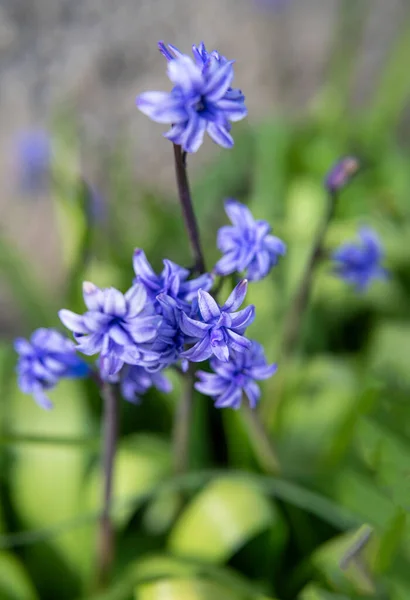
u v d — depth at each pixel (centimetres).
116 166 84
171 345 39
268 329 67
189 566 52
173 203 87
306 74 109
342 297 73
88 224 62
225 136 38
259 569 56
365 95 107
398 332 68
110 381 45
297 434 62
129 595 53
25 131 96
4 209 97
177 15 108
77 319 39
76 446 53
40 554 57
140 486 57
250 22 110
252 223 43
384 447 55
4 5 106
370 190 84
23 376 46
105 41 105
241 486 55
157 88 102
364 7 95
